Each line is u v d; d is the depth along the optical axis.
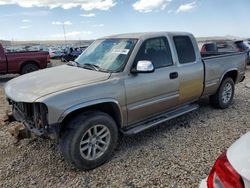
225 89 5.95
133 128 4.12
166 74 4.35
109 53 4.28
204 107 6.17
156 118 4.53
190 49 4.92
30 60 12.53
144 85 4.03
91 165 3.53
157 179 3.28
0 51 11.80
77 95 3.31
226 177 1.73
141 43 4.12
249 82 9.54
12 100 3.76
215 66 5.41
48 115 3.13
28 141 4.42
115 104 3.71
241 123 5.14
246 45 14.29
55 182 3.30
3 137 4.61
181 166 3.56
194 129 4.85
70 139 3.31
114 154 3.95
